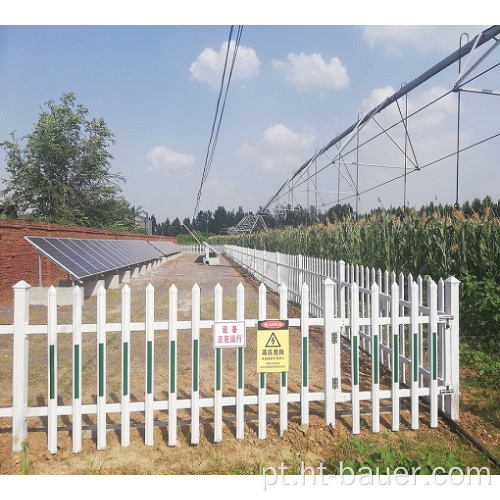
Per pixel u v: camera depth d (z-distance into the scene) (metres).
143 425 4.22
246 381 5.58
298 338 8.02
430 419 4.38
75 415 3.78
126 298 3.86
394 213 10.56
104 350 3.86
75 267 11.53
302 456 3.81
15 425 3.77
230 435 4.12
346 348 7.30
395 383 4.29
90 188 39.66
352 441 3.82
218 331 4.01
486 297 6.65
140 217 68.88
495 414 4.56
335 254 12.12
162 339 7.94
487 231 7.37
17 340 3.79
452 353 4.47
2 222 11.98
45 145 36.22
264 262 17.52
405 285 8.92
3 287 11.95
